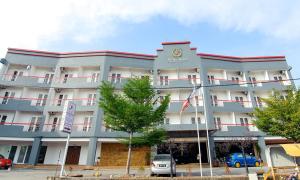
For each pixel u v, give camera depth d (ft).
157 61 98.12
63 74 99.09
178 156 85.51
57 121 89.25
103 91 53.62
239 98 99.81
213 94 98.43
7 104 86.28
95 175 50.88
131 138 53.21
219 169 66.90
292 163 82.12
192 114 91.35
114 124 52.85
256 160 76.89
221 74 103.14
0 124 83.25
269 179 44.37
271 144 86.38
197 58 97.66
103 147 85.15
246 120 94.99
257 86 98.27
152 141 53.36
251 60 103.09
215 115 94.22
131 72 99.19
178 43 100.78
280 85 97.45
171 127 82.53
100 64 94.84
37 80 92.84
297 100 68.54
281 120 67.72
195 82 93.91
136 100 55.67
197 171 61.57
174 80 94.27
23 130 86.48
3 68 92.68
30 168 72.38
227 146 81.35
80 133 82.43
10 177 49.34
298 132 62.64
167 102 55.98
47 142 87.04
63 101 92.79
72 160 85.10
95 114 85.15
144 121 51.78
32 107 87.71
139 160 82.28
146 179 43.39
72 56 97.60
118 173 58.90
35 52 97.09
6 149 84.48
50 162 84.64
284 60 102.83
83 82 92.63
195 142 82.28
